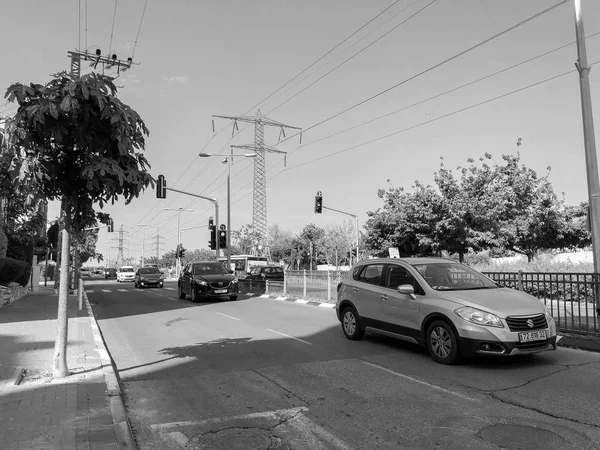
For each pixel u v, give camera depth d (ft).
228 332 37.88
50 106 17.40
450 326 24.36
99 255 244.83
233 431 15.89
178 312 54.24
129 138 19.61
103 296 84.38
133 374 24.23
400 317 27.86
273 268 113.91
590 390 19.88
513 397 18.98
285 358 27.25
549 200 91.09
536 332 23.12
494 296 24.90
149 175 20.68
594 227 31.24
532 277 34.83
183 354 29.19
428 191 81.61
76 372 22.56
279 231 272.72
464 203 76.69
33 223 81.35
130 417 17.47
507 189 82.43
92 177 18.31
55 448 13.50
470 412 17.28
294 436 15.35
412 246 88.38
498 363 24.89
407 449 14.12
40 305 60.54
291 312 52.16
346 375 23.06
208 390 20.94
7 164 19.39
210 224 103.45
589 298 35.65
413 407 17.99
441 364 24.89
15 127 18.02
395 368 24.30
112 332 39.55
